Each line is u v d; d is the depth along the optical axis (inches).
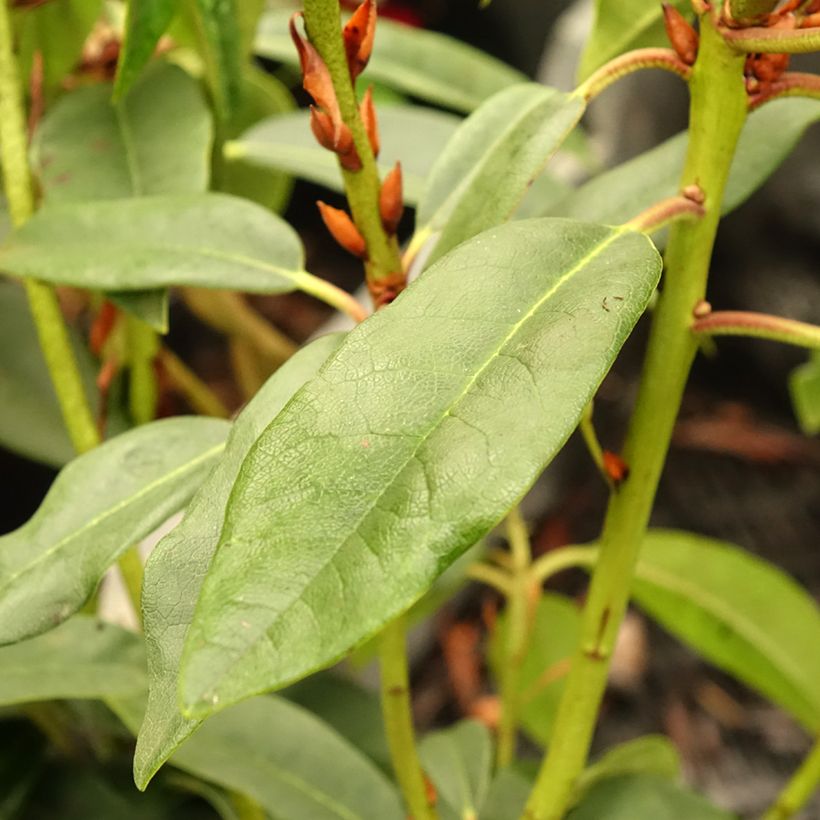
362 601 16.0
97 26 26.1
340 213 19.2
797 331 18.9
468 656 43.7
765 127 21.0
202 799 24.5
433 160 25.3
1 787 23.8
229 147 25.0
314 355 18.8
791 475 47.2
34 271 20.9
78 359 26.6
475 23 60.1
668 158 21.4
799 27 18.4
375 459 16.6
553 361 16.8
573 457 46.8
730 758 38.2
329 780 22.1
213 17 22.0
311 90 18.4
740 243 48.0
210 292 31.1
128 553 22.0
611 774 23.6
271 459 16.6
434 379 16.9
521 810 24.0
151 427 20.0
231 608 16.0
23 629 18.9
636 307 17.0
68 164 22.7
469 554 26.9
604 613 20.4
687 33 18.7
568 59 44.0
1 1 22.1
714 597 27.7
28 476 36.5
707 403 51.1
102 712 24.7
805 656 27.5
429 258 19.3
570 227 17.7
